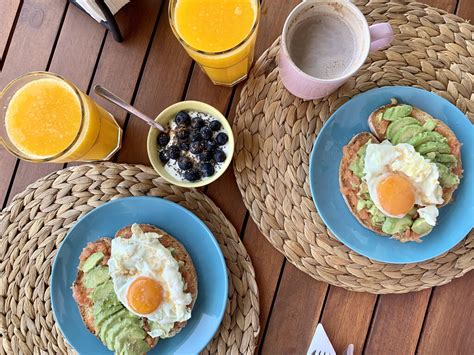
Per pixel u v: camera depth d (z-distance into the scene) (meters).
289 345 0.55
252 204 0.54
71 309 0.53
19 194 0.55
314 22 0.49
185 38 0.48
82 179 0.55
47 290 0.54
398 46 0.54
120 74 0.56
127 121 0.56
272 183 0.54
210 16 0.47
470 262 0.54
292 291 0.55
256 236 0.55
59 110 0.49
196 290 0.52
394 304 0.55
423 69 0.54
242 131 0.55
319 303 0.55
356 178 0.51
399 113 0.51
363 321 0.55
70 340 0.52
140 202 0.52
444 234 0.52
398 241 0.52
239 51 0.46
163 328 0.50
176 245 0.52
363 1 0.55
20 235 0.55
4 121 0.49
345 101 0.55
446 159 0.50
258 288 0.55
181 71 0.56
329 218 0.52
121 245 0.50
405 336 0.54
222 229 0.55
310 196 0.54
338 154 0.53
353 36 0.48
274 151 0.55
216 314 0.52
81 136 0.48
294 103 0.55
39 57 0.56
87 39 0.56
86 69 0.56
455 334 0.54
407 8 0.55
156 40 0.56
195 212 0.55
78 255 0.53
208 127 0.51
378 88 0.52
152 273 0.50
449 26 0.54
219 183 0.56
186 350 0.52
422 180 0.49
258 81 0.55
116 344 0.50
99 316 0.50
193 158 0.51
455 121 0.52
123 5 0.56
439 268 0.54
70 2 0.56
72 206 0.55
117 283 0.50
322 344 0.54
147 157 0.56
